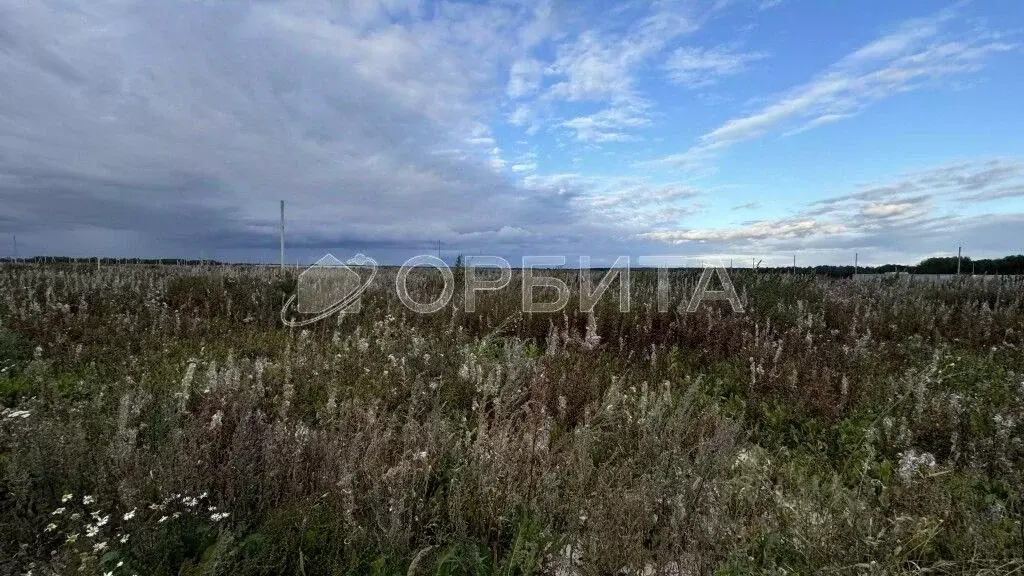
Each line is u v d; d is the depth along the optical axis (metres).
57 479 3.32
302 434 3.88
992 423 4.62
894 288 12.48
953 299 11.67
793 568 2.91
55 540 3.00
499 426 4.29
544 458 3.88
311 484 3.36
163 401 4.63
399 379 5.92
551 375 5.78
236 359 6.79
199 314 10.15
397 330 8.60
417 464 3.70
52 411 4.58
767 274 13.70
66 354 7.09
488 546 3.25
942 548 3.04
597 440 4.44
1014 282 12.94
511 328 8.98
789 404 5.53
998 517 3.28
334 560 2.68
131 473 3.29
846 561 2.78
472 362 6.05
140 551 2.67
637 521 3.04
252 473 3.37
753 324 8.59
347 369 6.43
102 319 9.08
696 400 5.50
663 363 6.93
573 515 3.20
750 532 3.15
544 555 3.02
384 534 2.89
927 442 4.65
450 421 4.84
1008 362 7.02
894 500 3.37
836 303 10.45
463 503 3.34
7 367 6.14
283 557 2.71
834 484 3.36
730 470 3.85
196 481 3.25
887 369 6.44
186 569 2.50
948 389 5.73
